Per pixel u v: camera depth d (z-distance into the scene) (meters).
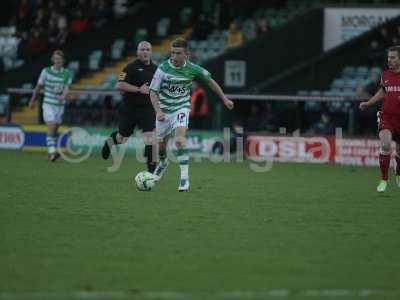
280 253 22.12
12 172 40.72
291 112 55.34
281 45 61.00
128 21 72.44
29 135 56.38
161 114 31.88
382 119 35.06
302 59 62.25
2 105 65.69
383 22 61.41
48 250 21.98
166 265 20.55
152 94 32.47
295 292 18.23
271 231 25.22
